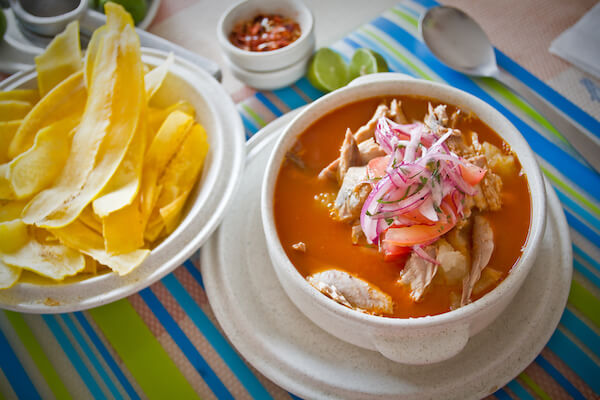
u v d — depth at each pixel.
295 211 0.30
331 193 0.31
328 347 0.28
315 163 0.32
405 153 0.28
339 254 0.29
